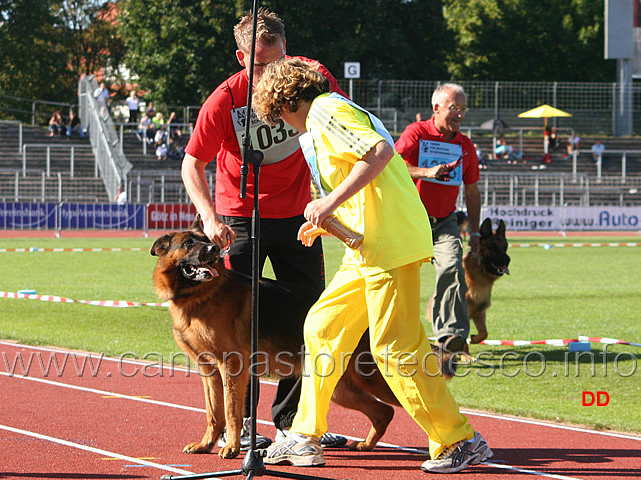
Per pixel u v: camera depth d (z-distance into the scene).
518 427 13.75
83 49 142.12
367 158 10.01
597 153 91.56
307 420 11.16
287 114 10.70
